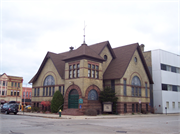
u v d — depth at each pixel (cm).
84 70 3072
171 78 4734
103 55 3628
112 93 3228
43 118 2458
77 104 3119
